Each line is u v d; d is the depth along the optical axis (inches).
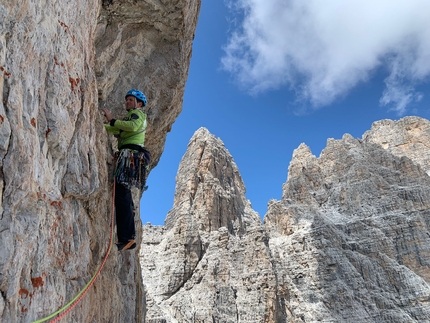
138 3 381.1
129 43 408.8
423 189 3826.3
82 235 229.0
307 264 3041.3
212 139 4030.5
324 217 3496.6
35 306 165.9
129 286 404.2
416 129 5511.8
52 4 198.5
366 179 4084.6
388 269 3036.4
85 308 231.5
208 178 3602.4
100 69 370.3
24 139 158.6
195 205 3395.7
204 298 2554.1
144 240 3292.3
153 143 532.7
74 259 215.8
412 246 3356.3
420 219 3533.5
